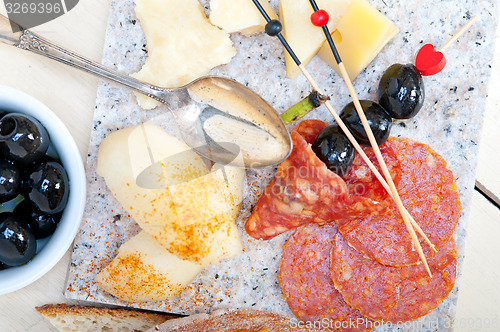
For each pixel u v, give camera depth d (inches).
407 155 13.8
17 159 12.2
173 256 13.6
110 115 14.0
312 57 14.0
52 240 12.9
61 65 14.0
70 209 12.9
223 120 13.6
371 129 13.1
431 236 13.7
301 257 14.1
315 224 14.1
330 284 14.1
